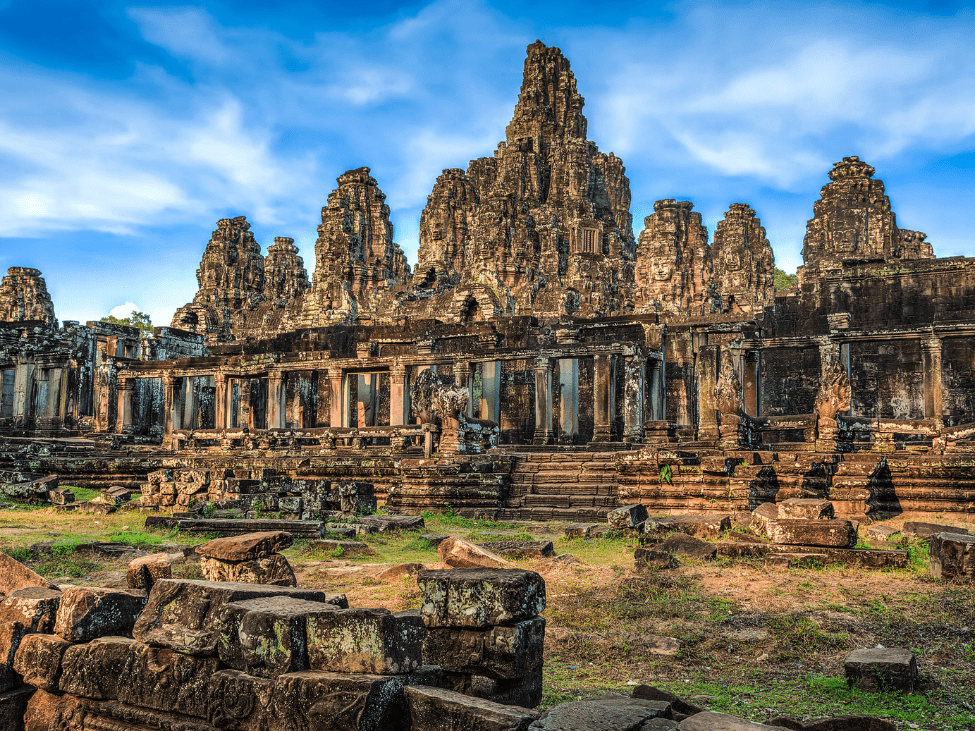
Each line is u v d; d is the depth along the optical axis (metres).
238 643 5.49
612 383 32.78
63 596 6.39
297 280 80.12
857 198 56.97
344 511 21.16
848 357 33.16
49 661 6.22
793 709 6.66
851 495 18.84
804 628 8.87
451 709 4.94
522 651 5.77
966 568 10.88
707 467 20.02
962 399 33.06
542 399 33.94
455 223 79.56
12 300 64.75
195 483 22.97
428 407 25.72
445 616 5.91
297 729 5.09
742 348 32.94
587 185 89.38
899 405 34.25
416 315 43.75
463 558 9.88
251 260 76.06
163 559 7.20
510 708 4.98
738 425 22.77
